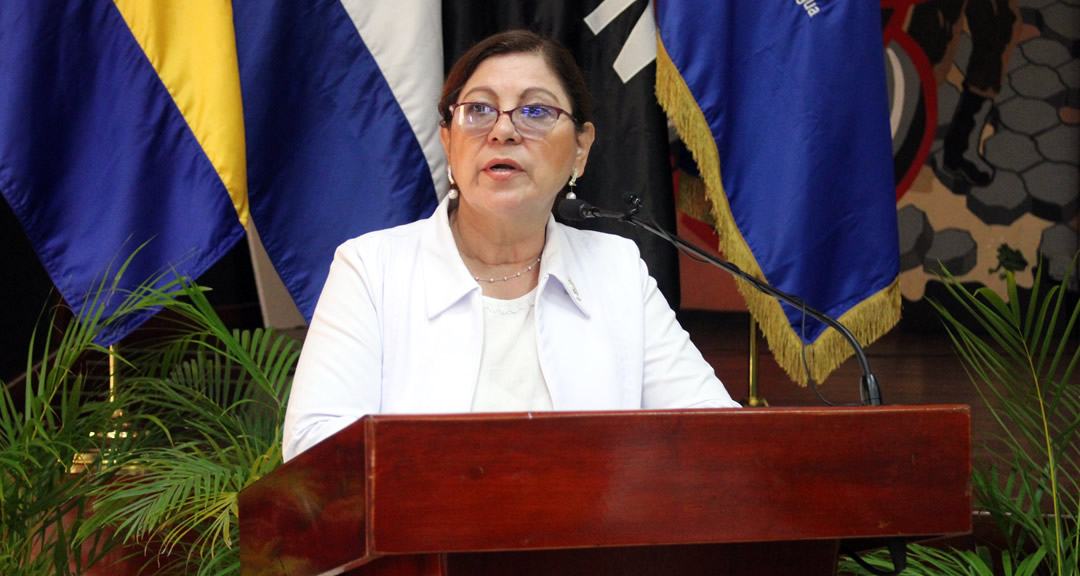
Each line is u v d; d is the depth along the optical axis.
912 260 7.54
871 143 3.13
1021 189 7.43
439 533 1.14
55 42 2.84
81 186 2.86
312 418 1.72
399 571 1.29
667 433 1.21
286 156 2.98
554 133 1.87
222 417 2.84
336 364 1.79
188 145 2.88
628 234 3.12
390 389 1.82
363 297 1.86
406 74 3.00
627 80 3.14
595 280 2.00
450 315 1.87
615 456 1.19
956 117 7.47
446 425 1.15
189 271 2.85
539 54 1.91
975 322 7.39
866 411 1.28
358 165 2.99
